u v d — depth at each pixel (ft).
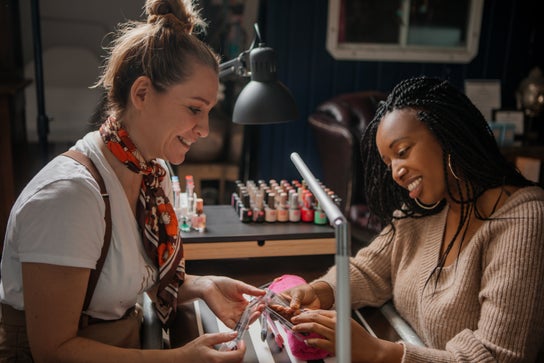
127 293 3.52
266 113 5.03
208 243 5.74
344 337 2.24
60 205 3.07
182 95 3.26
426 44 12.18
